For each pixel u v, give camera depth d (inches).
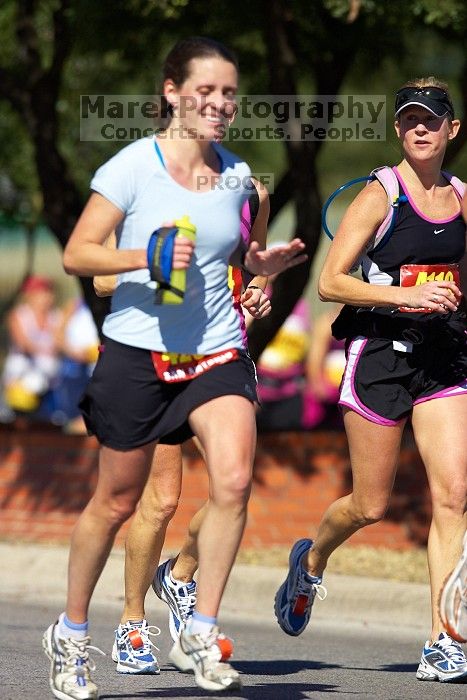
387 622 1213.7
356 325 834.2
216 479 645.3
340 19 1427.2
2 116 1727.4
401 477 1478.8
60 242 1537.9
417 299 778.8
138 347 655.1
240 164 665.0
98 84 1742.1
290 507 1489.9
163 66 656.4
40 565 1389.0
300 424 2063.2
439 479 813.9
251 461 652.1
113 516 672.4
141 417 659.4
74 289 2711.6
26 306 2501.2
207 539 651.5
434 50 1652.3
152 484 823.1
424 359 817.5
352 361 831.1
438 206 817.5
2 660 897.5
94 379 664.4
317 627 1182.9
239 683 650.8
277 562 1378.0
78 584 682.2
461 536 811.4
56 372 2474.2
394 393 820.6
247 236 794.2
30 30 1504.7
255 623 1210.6
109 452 664.4
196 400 654.5
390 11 1295.5
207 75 637.3
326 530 869.8
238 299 796.6
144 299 655.1
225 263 665.6
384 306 794.8
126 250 638.5
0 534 1568.7
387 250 816.9
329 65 1520.7
